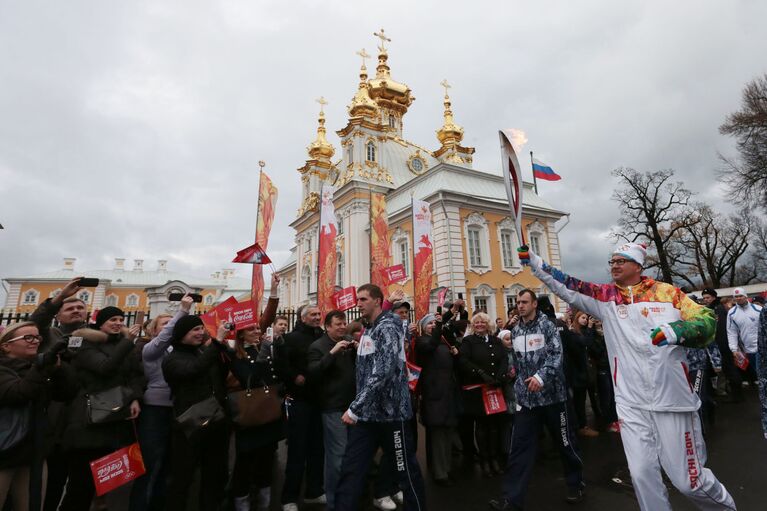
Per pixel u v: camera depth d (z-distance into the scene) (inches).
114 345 170.6
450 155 1342.3
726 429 282.7
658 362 127.5
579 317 297.9
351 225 1099.9
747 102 992.2
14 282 2080.5
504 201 980.6
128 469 157.6
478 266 909.2
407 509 141.9
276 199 326.6
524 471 169.0
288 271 1686.8
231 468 259.8
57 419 167.3
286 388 194.4
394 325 149.7
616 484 201.6
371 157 1218.6
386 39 1595.7
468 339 242.2
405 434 145.5
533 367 178.2
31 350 145.7
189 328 162.7
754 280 1695.4
